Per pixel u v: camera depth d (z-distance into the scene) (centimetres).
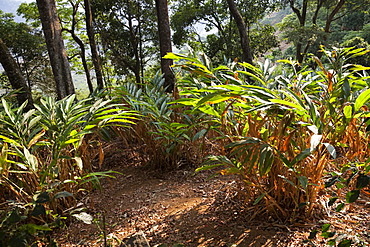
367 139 194
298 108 146
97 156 400
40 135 212
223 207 212
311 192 164
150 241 181
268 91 161
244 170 175
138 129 347
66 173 226
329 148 130
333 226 165
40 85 1698
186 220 203
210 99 154
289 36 1505
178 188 274
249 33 1811
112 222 217
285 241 157
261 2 1672
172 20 1841
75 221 221
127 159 384
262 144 155
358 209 183
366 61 1261
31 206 184
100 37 1609
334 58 212
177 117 331
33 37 1591
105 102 232
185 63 207
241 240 165
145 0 1623
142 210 232
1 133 217
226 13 1736
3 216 140
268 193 186
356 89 189
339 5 1581
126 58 1688
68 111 229
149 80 398
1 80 1484
